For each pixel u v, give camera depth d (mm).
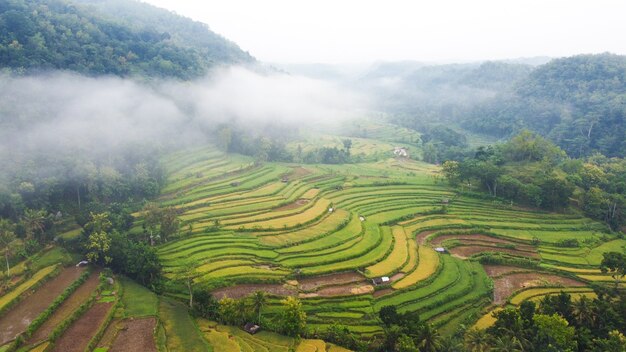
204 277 73625
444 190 122500
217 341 57125
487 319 67188
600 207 103500
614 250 90250
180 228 93250
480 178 117438
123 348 54656
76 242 84062
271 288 72625
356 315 66125
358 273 77688
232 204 109000
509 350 50594
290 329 58719
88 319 61219
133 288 72250
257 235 91125
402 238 92375
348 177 138000
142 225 92750
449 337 57531
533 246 91562
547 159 123188
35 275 71375
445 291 73562
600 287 66750
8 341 53844
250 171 138750
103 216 84812
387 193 120438
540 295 74062
